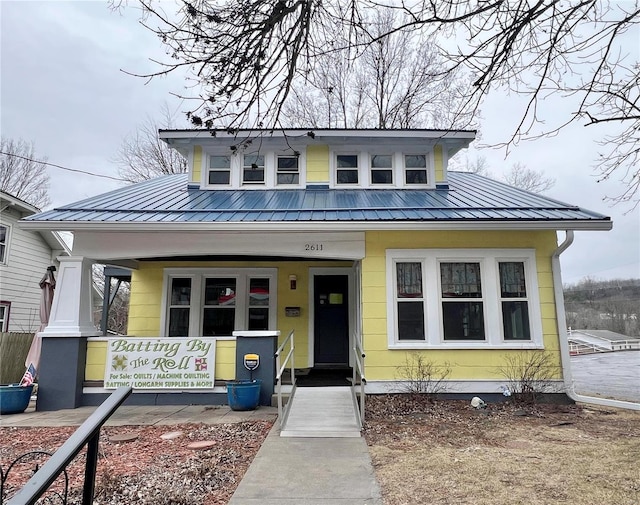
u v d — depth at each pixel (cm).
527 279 902
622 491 407
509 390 849
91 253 908
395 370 867
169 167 2622
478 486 426
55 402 851
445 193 1088
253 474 472
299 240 908
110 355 887
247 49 339
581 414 761
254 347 872
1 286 1557
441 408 791
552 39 384
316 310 1147
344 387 881
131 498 401
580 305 4906
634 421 711
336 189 1131
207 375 875
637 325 4456
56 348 867
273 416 755
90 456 237
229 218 876
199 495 416
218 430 663
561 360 866
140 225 855
